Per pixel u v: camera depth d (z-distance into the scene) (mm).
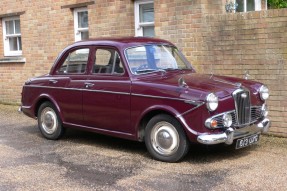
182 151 6203
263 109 6711
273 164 6223
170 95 6164
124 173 5965
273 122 7918
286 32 7609
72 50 7695
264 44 7871
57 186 5508
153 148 6492
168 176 5785
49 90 7910
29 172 6105
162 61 7109
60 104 7730
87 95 7207
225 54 8344
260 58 7941
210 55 8531
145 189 5316
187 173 5891
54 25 11812
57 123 7953
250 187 5312
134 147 7410
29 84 8359
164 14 9156
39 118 8227
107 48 7094
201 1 8539
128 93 6613
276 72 7793
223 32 8320
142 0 9867
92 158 6773
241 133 6301
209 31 8484
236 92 6188
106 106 6938
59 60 7922
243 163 6297
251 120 6500
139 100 6496
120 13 10172
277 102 7840
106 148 7391
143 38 7449
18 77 12938
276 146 7227
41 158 6832
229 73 8336
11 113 11406
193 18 8688
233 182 5496
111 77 6934
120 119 6785
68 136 8359
